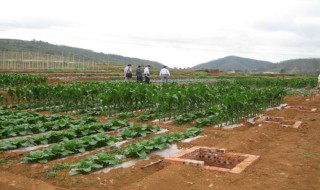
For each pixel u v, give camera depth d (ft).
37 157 33.86
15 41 458.09
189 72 294.46
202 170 30.71
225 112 54.80
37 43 489.26
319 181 28.96
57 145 37.09
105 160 32.32
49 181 29.50
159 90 66.74
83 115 63.57
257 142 41.93
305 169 31.78
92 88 71.46
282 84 145.59
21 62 273.54
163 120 59.26
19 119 51.11
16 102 80.74
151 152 37.50
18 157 35.96
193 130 48.24
